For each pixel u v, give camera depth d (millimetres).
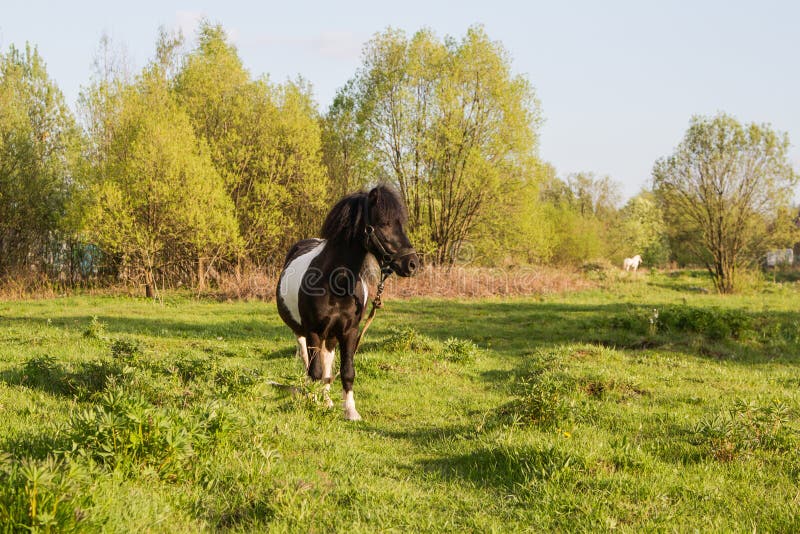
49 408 5816
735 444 5262
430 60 26906
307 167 26531
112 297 22469
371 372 9242
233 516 3652
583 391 8023
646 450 5383
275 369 9281
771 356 11750
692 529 3771
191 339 12586
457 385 8977
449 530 3721
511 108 26062
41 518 2779
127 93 25844
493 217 27906
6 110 25422
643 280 32688
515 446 4969
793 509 4051
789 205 26844
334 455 5102
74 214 23578
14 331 12227
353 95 28203
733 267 27688
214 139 26703
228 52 28094
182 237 23906
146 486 3756
